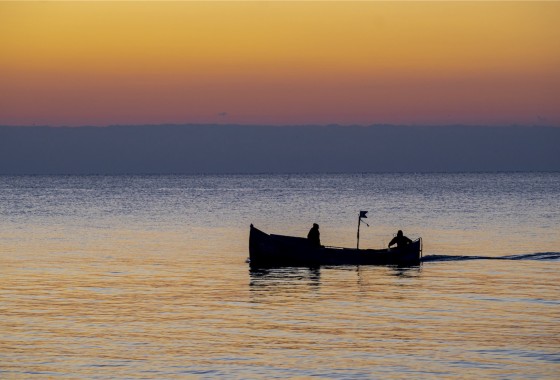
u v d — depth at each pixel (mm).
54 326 79500
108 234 188500
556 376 62500
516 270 122500
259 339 74062
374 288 103938
